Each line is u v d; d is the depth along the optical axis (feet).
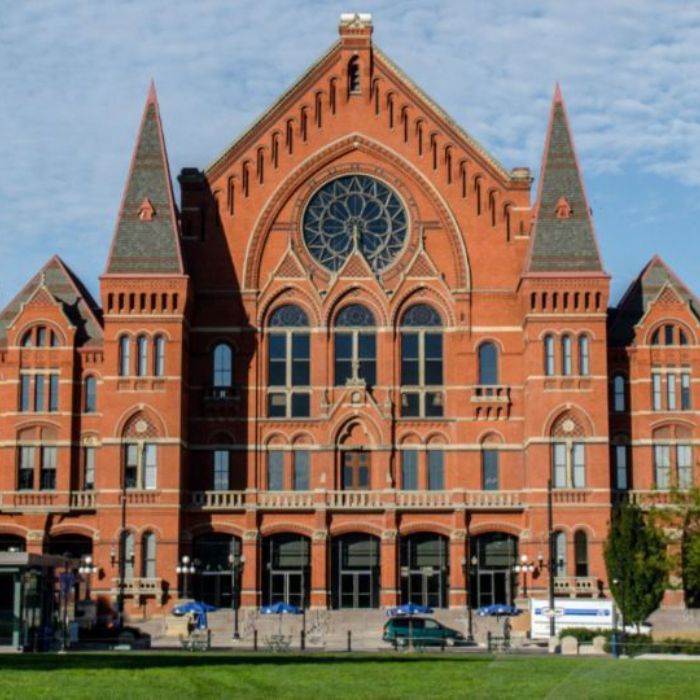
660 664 207.21
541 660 216.13
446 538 371.56
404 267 384.47
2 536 375.04
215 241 385.70
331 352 381.81
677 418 374.63
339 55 391.45
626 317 383.65
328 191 388.98
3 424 374.02
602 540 360.07
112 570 359.87
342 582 370.53
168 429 366.22
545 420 365.20
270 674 176.65
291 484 377.09
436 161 387.75
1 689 155.94
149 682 164.76
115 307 369.71
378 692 159.43
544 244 371.97
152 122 383.86
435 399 379.96
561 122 383.65
